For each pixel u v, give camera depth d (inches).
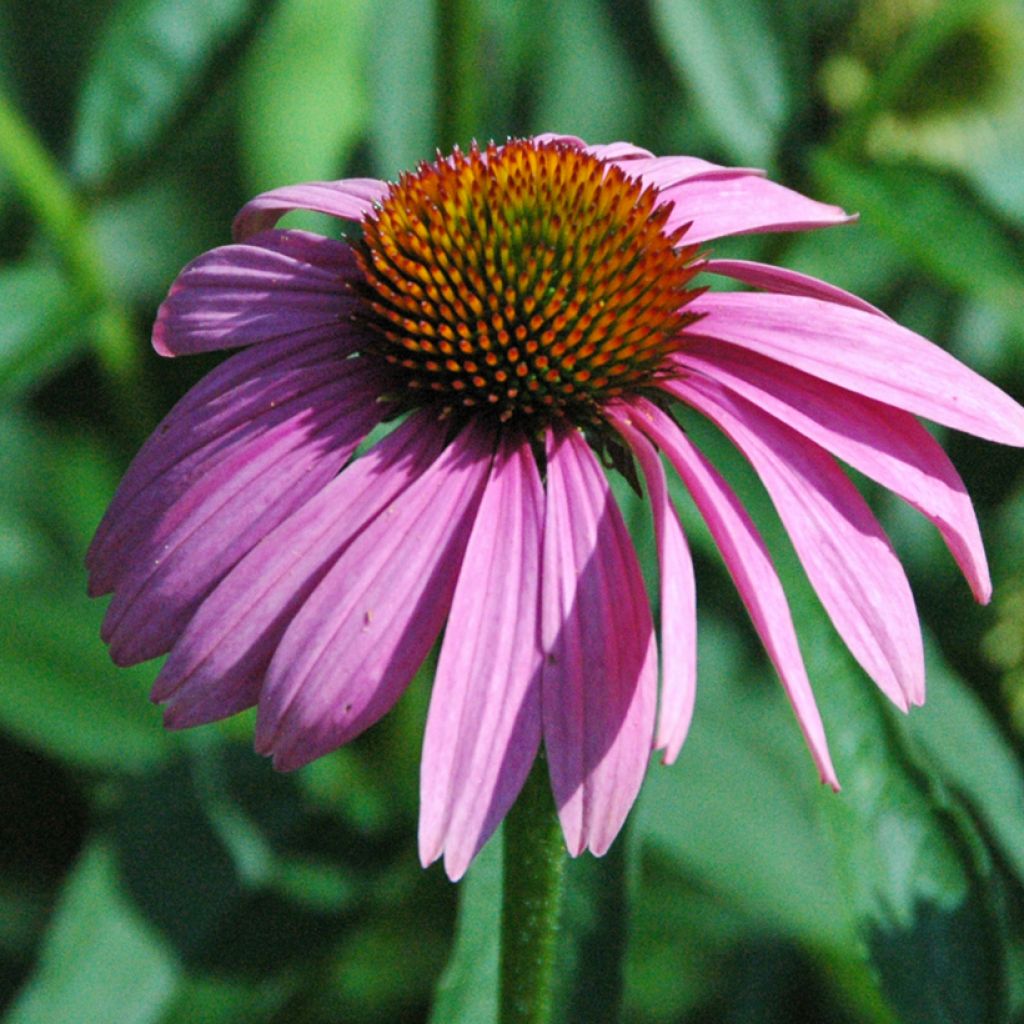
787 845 21.4
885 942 19.0
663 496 17.0
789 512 17.4
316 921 20.7
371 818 21.3
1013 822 21.0
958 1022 18.9
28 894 22.8
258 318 18.2
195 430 17.9
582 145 19.3
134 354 22.5
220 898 20.7
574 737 17.0
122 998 20.3
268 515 17.6
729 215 18.8
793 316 18.0
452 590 17.3
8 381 21.2
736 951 22.5
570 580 17.2
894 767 19.3
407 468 17.6
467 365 17.8
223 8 22.1
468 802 16.8
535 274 18.0
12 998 22.1
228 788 21.2
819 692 19.5
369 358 18.1
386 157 21.8
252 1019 20.3
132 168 22.1
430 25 21.7
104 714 22.4
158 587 17.6
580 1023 18.8
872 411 17.8
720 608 22.9
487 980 18.6
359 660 17.1
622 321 17.9
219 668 17.3
